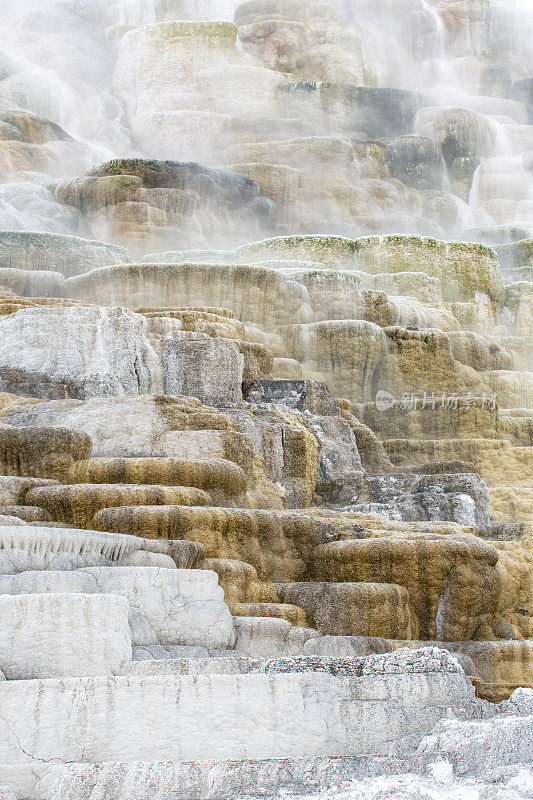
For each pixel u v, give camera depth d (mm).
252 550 14141
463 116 59969
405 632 13742
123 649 9922
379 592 13461
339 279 30969
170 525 13352
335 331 28375
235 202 47156
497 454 24797
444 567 14195
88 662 9695
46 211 41906
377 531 15445
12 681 8906
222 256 38781
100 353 21047
